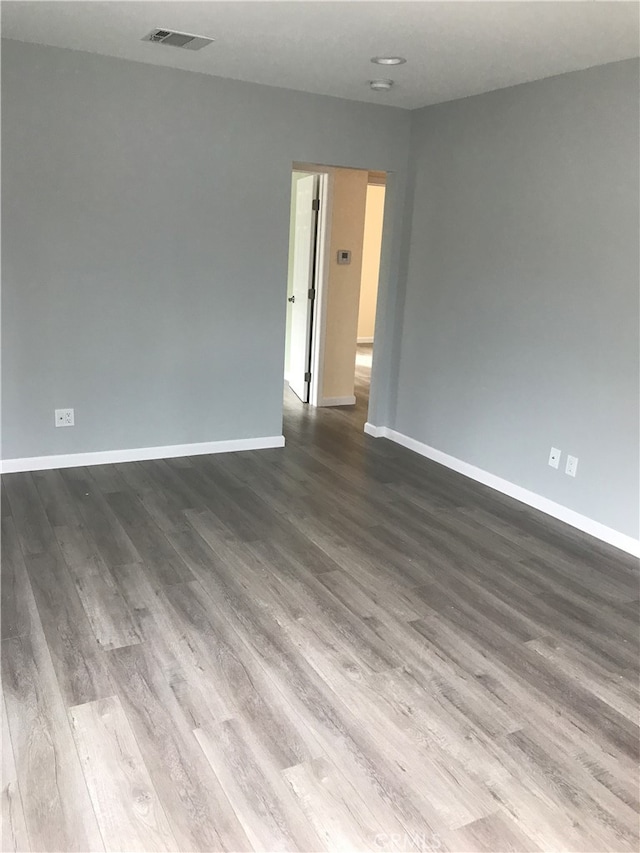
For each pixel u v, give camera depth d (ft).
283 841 5.75
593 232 11.62
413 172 15.89
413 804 6.19
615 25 9.24
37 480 13.24
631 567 11.08
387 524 12.31
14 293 12.65
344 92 14.21
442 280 15.33
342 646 8.48
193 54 11.93
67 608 8.93
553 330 12.60
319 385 20.56
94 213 12.98
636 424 11.22
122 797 6.08
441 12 9.09
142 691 7.43
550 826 6.04
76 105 12.36
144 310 13.93
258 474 14.49
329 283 19.88
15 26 10.79
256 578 10.02
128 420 14.39
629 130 10.85
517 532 12.23
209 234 14.17
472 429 14.87
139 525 11.56
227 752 6.66
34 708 7.09
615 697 7.83
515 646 8.71
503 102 13.21
